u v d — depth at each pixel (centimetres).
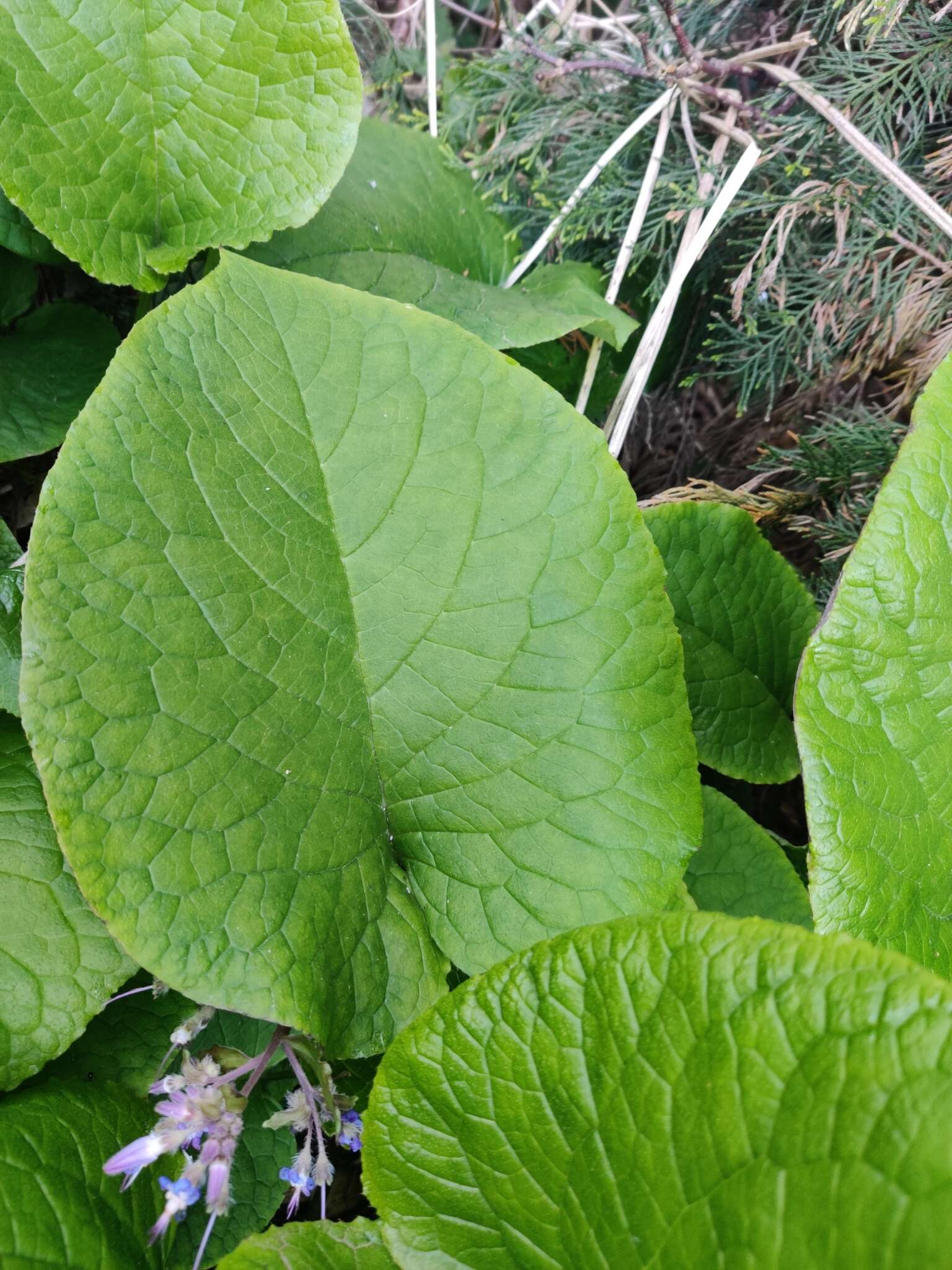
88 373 34
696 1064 17
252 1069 23
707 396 51
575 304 37
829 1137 15
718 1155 16
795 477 48
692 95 41
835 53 39
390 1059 20
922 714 23
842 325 42
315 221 35
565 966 18
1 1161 21
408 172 40
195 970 20
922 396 24
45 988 23
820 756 22
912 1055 14
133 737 21
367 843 24
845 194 40
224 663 22
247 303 24
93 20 28
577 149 44
